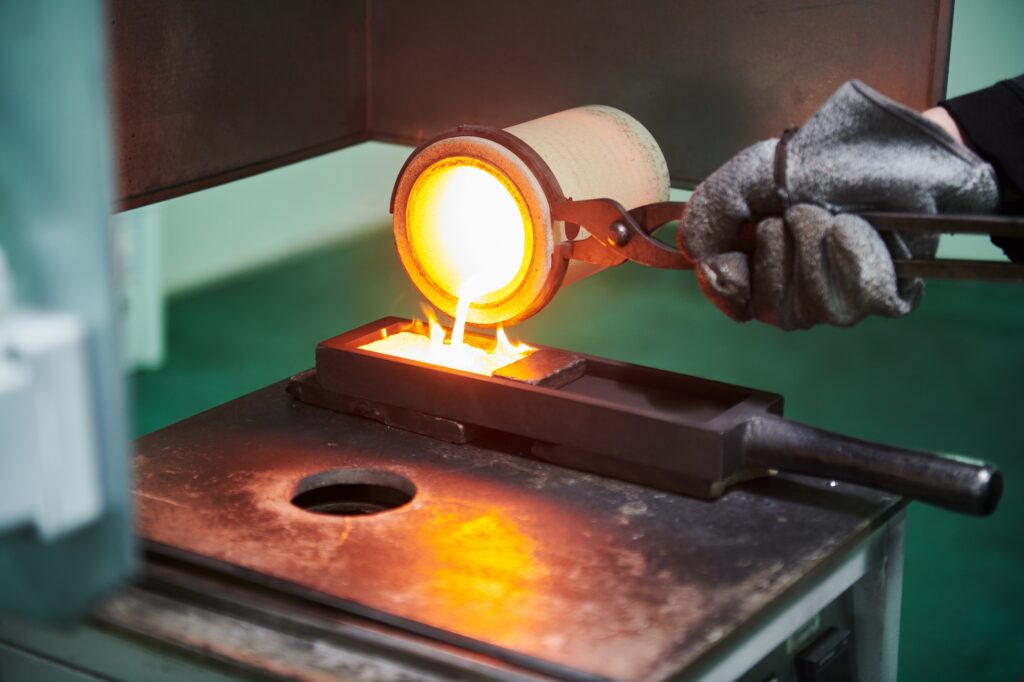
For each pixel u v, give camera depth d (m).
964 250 1.44
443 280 1.20
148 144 1.34
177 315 3.03
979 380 2.97
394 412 1.19
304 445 1.16
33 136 0.61
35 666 1.00
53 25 0.59
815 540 0.99
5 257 0.62
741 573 0.94
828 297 0.95
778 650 1.00
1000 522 2.50
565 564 0.95
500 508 1.04
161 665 0.94
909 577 2.31
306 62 1.48
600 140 1.19
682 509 1.04
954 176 0.96
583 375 1.18
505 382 1.12
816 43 1.27
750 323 3.17
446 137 1.13
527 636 0.86
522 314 1.15
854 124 0.96
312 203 1.94
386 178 1.83
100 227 0.61
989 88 1.04
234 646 0.87
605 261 1.10
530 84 1.44
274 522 1.02
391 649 0.85
